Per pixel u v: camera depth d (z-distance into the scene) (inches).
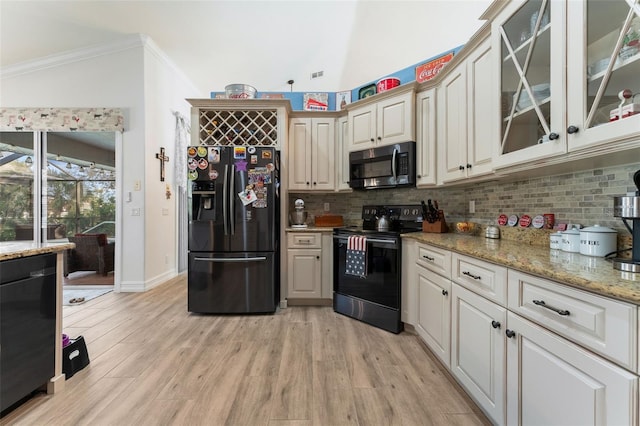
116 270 135.2
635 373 27.5
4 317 52.1
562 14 45.6
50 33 122.6
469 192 98.7
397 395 60.4
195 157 107.8
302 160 124.3
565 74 45.4
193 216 107.6
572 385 34.1
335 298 111.8
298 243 117.1
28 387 55.8
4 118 134.3
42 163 143.3
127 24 120.8
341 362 73.6
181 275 167.3
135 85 135.0
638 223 37.9
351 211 133.8
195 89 182.9
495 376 48.8
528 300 41.8
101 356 76.5
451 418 53.8
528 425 41.4
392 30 124.3
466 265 59.3
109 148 150.9
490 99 68.7
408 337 88.7
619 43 38.1
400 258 92.9
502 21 60.1
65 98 136.2
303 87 180.2
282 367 71.1
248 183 108.8
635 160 46.5
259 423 52.6
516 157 57.1
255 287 108.4
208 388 62.7
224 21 119.8
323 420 53.3
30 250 56.0
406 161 100.3
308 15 116.1
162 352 78.7
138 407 56.7
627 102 39.6
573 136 44.4
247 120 123.9
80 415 54.4
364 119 112.5
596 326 31.4
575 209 59.5
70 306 116.6
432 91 95.6
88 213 156.3
